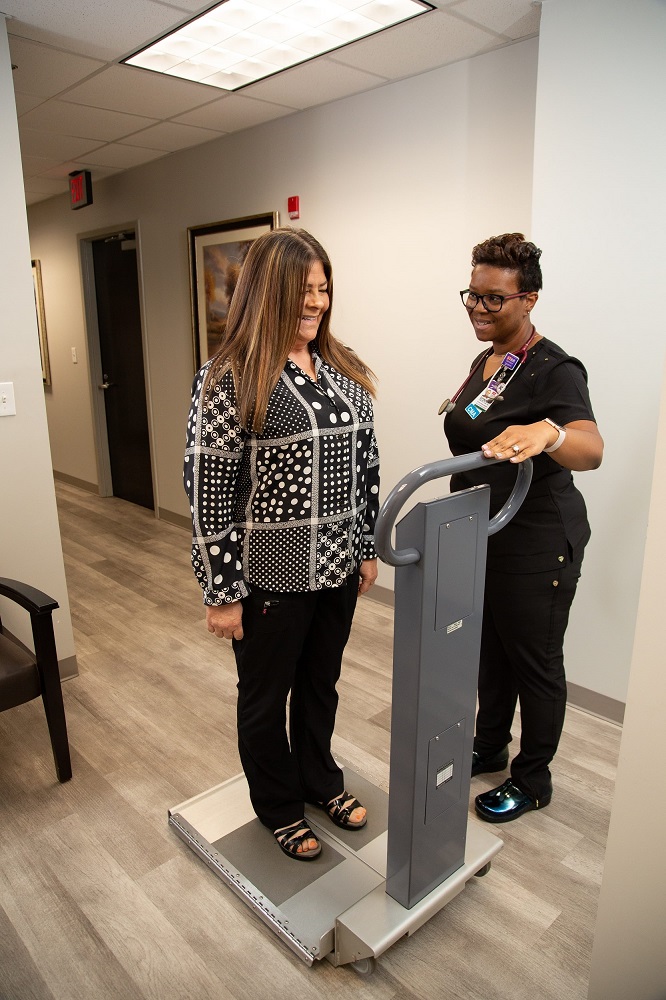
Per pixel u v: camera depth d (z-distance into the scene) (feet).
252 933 4.87
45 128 11.19
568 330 6.99
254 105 10.03
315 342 4.99
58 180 15.30
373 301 10.02
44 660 6.19
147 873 5.40
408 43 7.75
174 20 7.21
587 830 5.86
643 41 5.99
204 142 12.14
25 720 7.54
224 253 12.25
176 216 13.32
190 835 5.61
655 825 3.50
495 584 5.61
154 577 12.04
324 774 5.73
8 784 6.47
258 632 4.81
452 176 8.63
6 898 5.16
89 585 11.66
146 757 6.89
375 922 4.49
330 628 5.22
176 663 8.87
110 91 9.41
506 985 4.49
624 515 6.93
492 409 5.35
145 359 15.08
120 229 14.96
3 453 7.66
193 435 4.42
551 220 6.92
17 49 7.95
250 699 5.08
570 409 4.89
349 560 4.95
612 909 3.82
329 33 7.52
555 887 5.27
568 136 6.65
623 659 7.22
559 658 5.78
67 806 6.16
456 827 4.81
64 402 18.80
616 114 6.28
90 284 16.74
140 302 14.85
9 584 6.46
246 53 8.10
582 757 6.83
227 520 4.52
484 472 5.49
